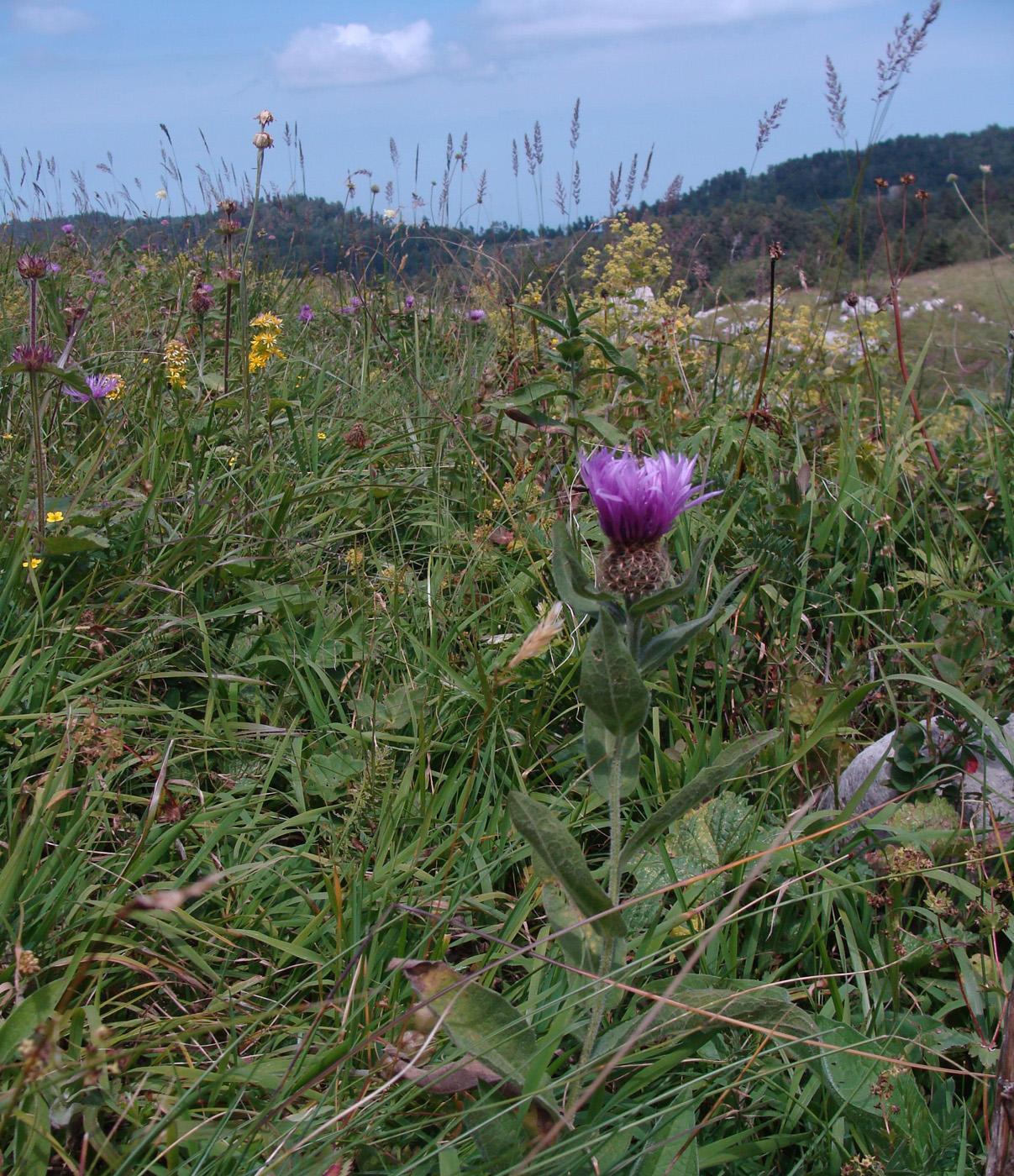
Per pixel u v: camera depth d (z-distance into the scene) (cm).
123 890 41
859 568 67
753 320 117
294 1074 36
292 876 46
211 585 62
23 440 73
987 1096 38
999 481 71
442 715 55
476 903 43
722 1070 36
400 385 99
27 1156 32
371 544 69
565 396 81
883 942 44
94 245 143
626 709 33
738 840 48
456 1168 33
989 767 52
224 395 80
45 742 49
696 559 34
